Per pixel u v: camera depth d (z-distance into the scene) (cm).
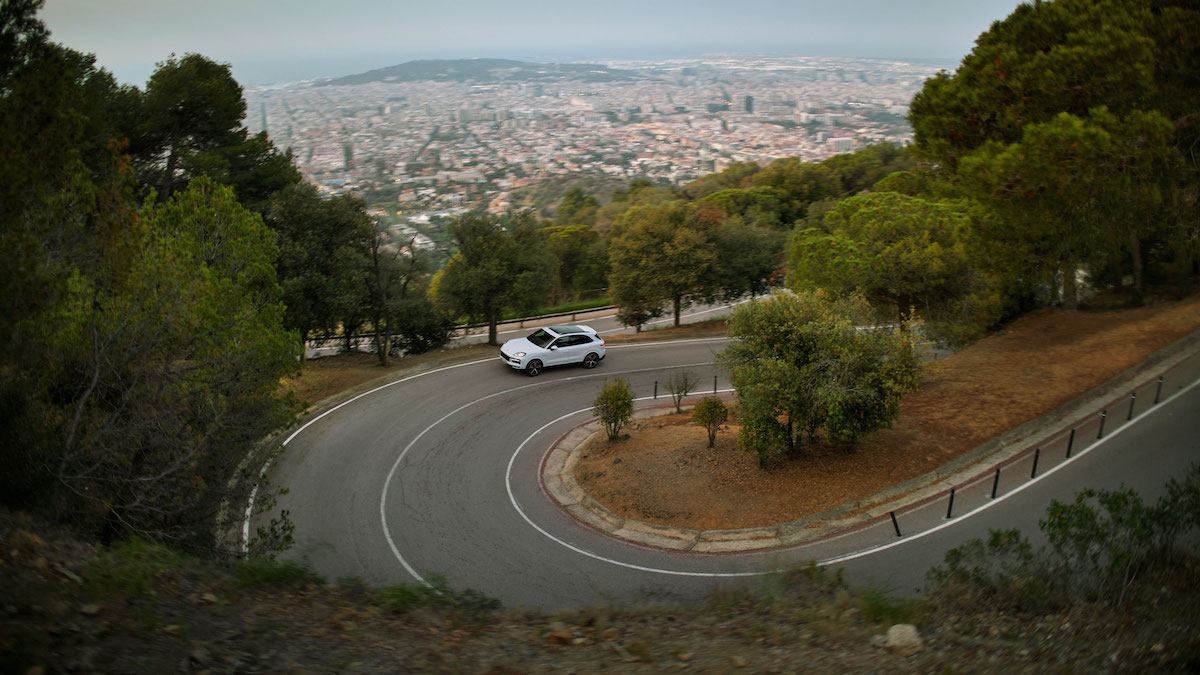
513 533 1417
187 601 609
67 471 854
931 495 1388
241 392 1179
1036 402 1670
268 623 596
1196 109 1389
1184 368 1705
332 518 1445
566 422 2027
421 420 1989
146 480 908
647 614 786
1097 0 1458
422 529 1420
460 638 637
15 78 743
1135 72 1288
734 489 1528
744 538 1366
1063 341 1992
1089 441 1467
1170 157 1424
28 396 782
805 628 709
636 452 1762
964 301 2050
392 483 1617
